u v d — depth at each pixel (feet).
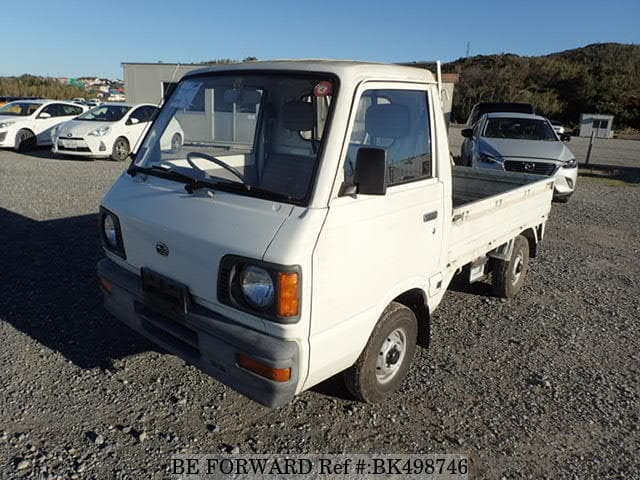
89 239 22.77
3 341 13.78
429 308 12.53
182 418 11.07
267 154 10.37
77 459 9.72
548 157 35.42
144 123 51.26
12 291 16.93
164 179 11.21
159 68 88.79
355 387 11.14
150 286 10.53
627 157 79.92
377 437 10.84
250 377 9.04
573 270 22.56
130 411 11.18
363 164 9.03
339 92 9.58
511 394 12.66
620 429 11.50
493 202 14.97
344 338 9.83
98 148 46.85
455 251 13.35
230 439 10.53
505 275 17.87
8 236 22.72
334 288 9.31
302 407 11.66
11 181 35.60
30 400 11.37
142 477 9.40
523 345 15.26
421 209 11.27
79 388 11.90
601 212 35.12
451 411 11.84
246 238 8.84
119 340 14.08
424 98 11.61
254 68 11.09
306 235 8.63
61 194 31.99
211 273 9.30
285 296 8.55
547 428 11.41
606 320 17.37
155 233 10.21
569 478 9.96
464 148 45.09
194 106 11.78
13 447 9.93
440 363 13.98
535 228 19.27
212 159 10.87
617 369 14.14
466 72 189.37
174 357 13.35
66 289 17.28
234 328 9.19
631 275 22.26
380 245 10.19
